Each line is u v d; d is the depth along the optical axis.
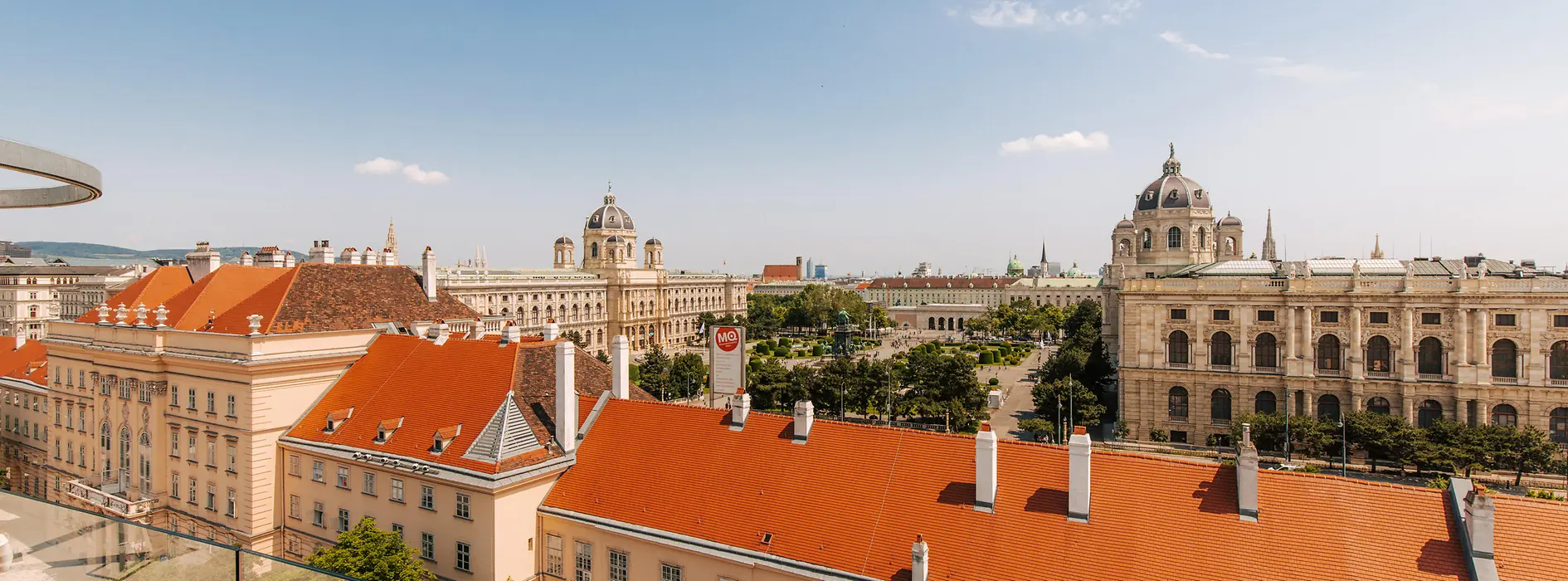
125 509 61.66
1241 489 36.12
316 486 55.47
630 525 44.47
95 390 70.69
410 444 51.28
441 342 60.03
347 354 62.75
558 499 47.97
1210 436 104.56
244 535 56.78
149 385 64.38
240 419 57.09
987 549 37.66
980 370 191.00
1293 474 36.81
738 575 40.94
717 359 71.19
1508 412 91.94
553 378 55.12
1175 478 38.09
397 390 57.53
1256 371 102.69
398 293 74.88
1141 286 108.94
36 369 83.25
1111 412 127.06
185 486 62.53
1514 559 31.84
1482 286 92.38
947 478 41.34
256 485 56.53
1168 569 34.88
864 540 39.75
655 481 46.88
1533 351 90.31
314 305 64.94
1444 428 87.62
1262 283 102.62
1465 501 32.72
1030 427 104.38
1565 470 82.31
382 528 51.31
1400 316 96.19
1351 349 98.56
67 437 75.00
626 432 50.81
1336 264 116.38
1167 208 143.25
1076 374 127.56
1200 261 143.25
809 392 121.56
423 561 48.91
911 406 113.75
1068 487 39.00
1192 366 106.56
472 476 45.88
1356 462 93.19
